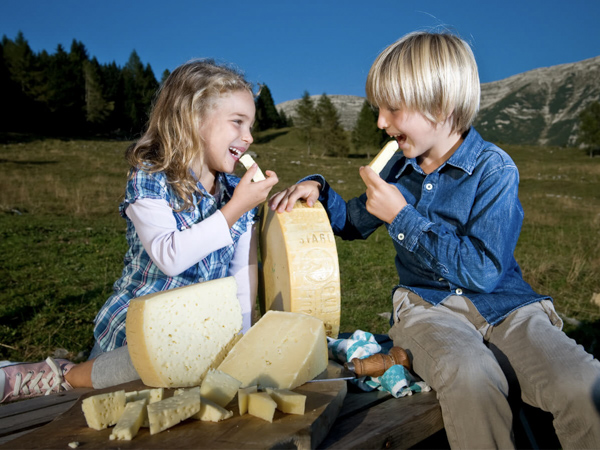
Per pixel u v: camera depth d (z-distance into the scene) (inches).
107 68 2778.1
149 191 82.7
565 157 1713.8
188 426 55.4
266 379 65.3
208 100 85.7
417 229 80.7
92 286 253.0
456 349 69.5
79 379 81.7
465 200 84.7
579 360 66.0
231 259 97.0
